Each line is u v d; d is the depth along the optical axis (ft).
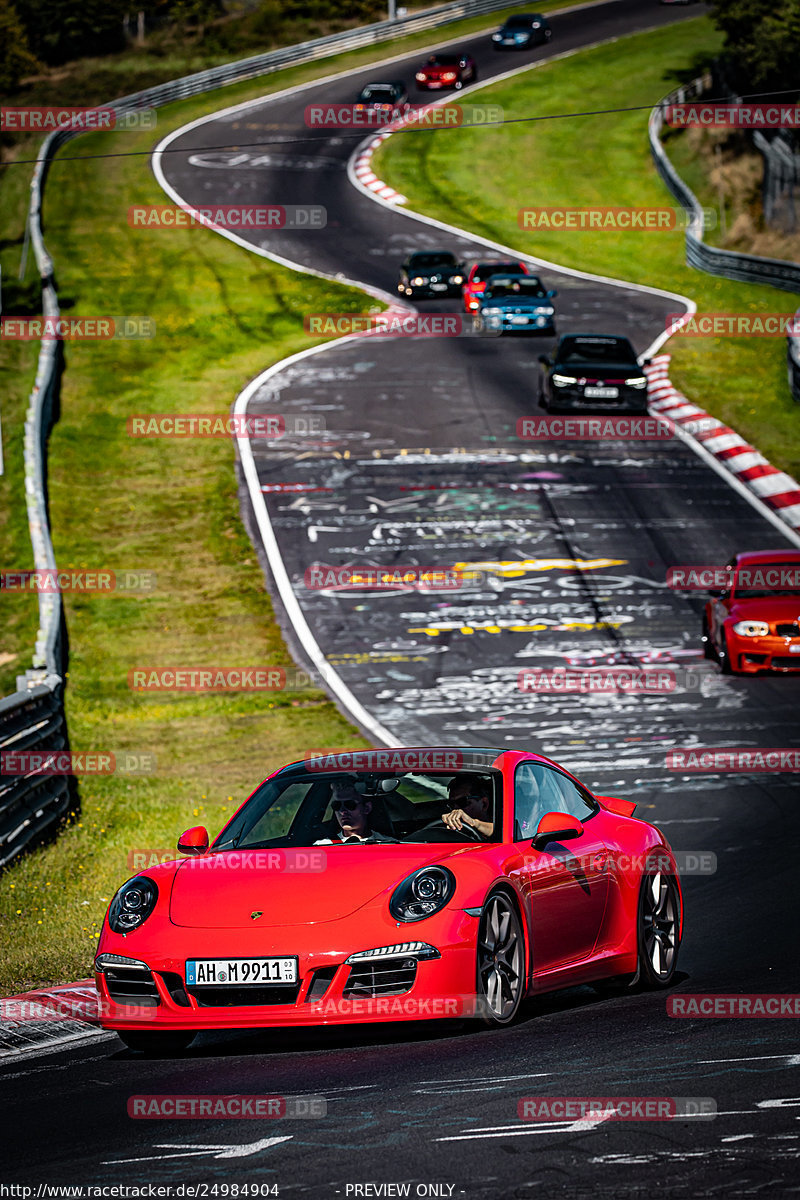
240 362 495.41
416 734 223.51
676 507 356.59
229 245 638.53
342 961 77.87
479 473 382.63
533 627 283.79
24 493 374.02
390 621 289.94
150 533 349.41
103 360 491.72
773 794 177.68
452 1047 79.25
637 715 228.43
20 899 134.82
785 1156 57.52
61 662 267.59
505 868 85.25
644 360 481.87
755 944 110.42
